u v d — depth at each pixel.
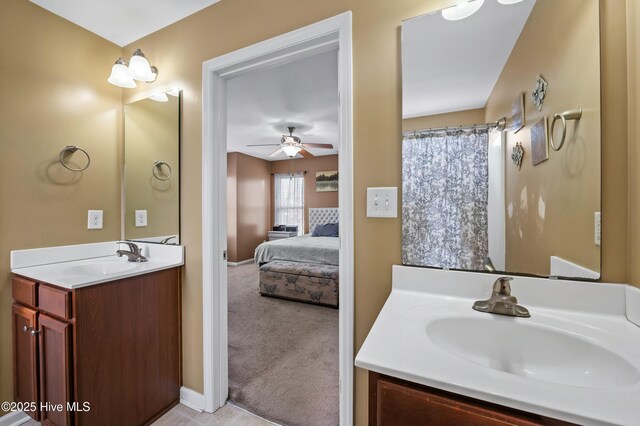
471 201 1.04
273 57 1.43
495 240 1.01
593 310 0.86
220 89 1.62
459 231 1.05
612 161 0.85
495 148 1.02
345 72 1.18
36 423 1.50
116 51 1.93
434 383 0.55
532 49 0.96
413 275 1.08
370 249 1.16
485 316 0.86
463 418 0.53
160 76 1.76
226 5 1.51
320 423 1.50
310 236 5.28
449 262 1.06
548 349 0.78
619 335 0.74
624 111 0.84
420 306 0.94
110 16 1.65
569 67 0.91
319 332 2.67
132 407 1.42
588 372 0.70
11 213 1.49
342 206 1.20
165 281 1.60
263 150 5.61
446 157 1.07
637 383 0.54
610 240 0.86
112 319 1.35
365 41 1.16
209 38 1.57
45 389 1.32
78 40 1.74
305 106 3.21
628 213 0.83
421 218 1.10
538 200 0.96
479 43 1.03
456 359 0.62
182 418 1.53
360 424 1.19
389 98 1.13
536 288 0.92
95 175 1.82
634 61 0.80
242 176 5.90
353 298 1.18
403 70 1.10
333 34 1.25
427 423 0.56
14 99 1.49
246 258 6.02
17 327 1.46
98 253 1.83
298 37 1.30
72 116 1.71
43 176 1.60
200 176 1.61
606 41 0.85
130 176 1.90
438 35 1.07
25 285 1.42
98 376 1.29
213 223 1.58
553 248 0.94
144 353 1.48
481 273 1.01
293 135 4.52
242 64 1.49
